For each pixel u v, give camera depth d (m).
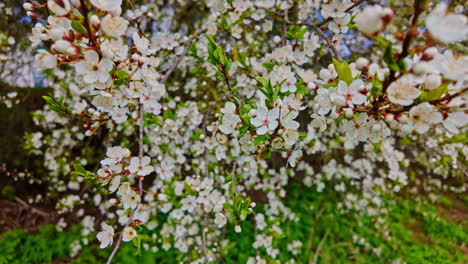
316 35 2.19
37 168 5.32
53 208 5.29
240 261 4.13
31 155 5.30
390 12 0.82
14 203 5.26
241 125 1.45
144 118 1.85
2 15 3.76
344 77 1.09
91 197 5.01
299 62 2.13
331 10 1.55
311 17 3.22
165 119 2.65
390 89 0.98
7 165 5.34
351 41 3.47
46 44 3.55
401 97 0.97
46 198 5.07
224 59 1.53
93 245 4.39
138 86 1.32
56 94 3.82
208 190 2.13
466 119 0.97
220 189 3.51
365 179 5.01
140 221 1.41
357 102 1.09
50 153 4.45
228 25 2.15
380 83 1.03
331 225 5.27
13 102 4.52
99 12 1.07
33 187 5.54
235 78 2.77
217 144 2.27
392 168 3.95
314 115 1.31
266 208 4.55
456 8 1.96
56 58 1.10
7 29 3.89
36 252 4.25
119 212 1.60
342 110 1.17
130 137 4.23
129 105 1.67
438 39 0.79
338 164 5.33
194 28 4.11
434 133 3.97
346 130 1.22
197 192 2.14
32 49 3.87
